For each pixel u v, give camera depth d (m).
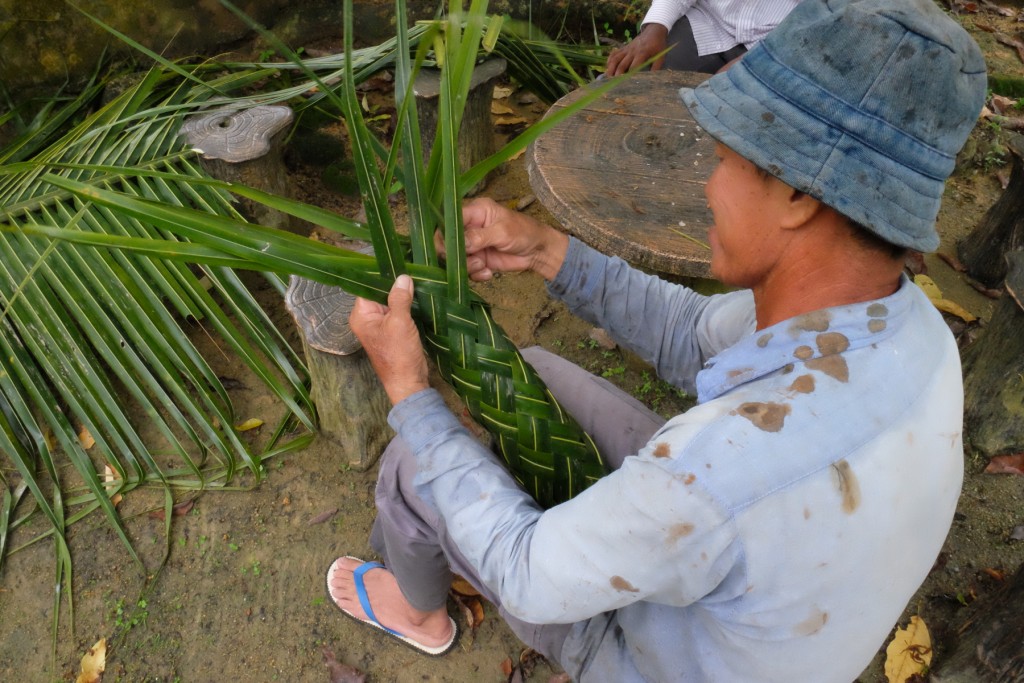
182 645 1.86
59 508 2.03
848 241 0.80
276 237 1.13
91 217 2.20
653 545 0.78
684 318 1.37
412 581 1.55
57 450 2.20
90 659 1.81
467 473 1.02
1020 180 2.57
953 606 1.89
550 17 3.75
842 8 0.74
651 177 1.96
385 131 3.32
